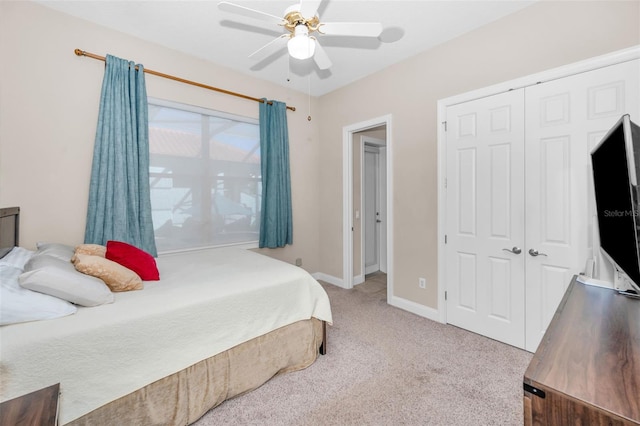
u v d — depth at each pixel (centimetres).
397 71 309
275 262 240
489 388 178
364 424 150
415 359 211
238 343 168
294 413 158
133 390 131
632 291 127
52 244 201
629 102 179
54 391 83
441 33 254
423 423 151
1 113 211
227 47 285
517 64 223
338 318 287
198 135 310
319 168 419
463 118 256
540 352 82
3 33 210
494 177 238
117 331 129
